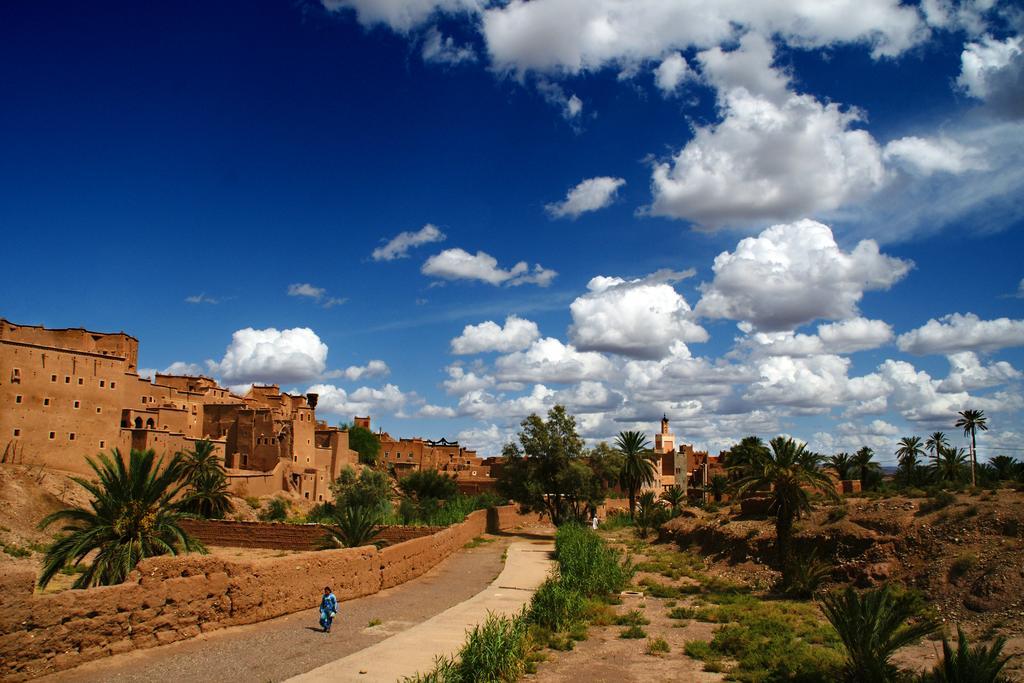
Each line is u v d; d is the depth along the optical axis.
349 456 126.06
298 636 21.14
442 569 40.06
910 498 37.50
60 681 15.30
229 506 76.00
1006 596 25.70
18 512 59.53
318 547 41.50
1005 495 33.03
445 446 157.50
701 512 56.31
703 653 21.44
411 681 16.06
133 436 83.19
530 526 74.75
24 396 72.50
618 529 70.25
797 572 33.34
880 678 16.41
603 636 24.42
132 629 17.95
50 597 15.85
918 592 28.80
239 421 104.31
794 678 18.31
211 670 17.02
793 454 35.78
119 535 26.33
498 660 18.39
